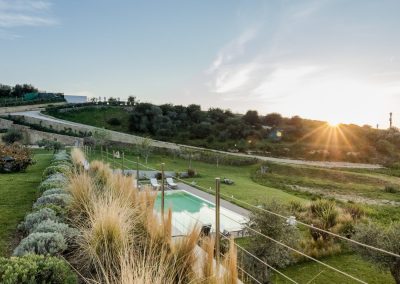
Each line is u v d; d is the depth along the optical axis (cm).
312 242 1234
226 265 270
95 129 5266
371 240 955
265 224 929
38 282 274
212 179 2978
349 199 2867
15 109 6862
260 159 4766
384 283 966
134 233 410
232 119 7400
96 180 752
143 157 4197
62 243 364
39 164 1958
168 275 290
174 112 7288
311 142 7031
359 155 6262
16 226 577
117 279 284
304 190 3219
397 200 2931
